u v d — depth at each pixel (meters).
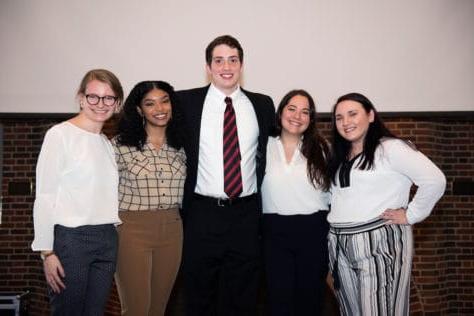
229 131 2.34
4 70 3.81
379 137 2.11
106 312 4.17
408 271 2.03
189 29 3.75
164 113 2.23
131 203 2.18
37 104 3.82
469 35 3.68
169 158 2.28
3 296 4.20
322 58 3.74
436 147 4.17
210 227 2.27
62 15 3.78
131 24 3.77
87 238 1.91
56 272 1.87
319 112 3.75
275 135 2.49
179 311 4.11
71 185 1.90
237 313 2.35
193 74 3.77
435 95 3.71
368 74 3.73
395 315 2.00
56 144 1.88
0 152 4.65
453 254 4.44
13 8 3.79
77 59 3.79
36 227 1.85
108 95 1.97
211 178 2.29
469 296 4.42
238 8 3.74
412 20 3.70
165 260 2.24
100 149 2.00
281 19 3.74
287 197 2.34
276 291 2.36
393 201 2.04
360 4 3.71
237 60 2.33
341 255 2.14
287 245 2.36
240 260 2.31
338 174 2.17
